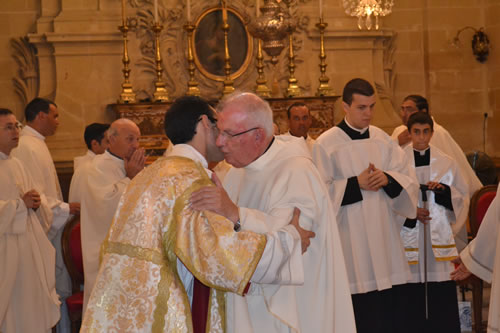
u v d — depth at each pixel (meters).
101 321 2.26
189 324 2.27
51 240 5.52
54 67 7.95
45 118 5.59
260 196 2.70
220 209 2.33
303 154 2.75
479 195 5.14
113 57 7.98
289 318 2.48
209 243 2.23
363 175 3.93
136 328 2.23
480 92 9.25
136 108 7.38
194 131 2.52
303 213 2.56
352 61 8.61
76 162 5.96
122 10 7.46
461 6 9.22
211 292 2.41
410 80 9.26
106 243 2.38
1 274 4.32
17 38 8.07
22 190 4.60
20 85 8.09
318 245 2.63
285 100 7.62
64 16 7.90
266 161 2.73
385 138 4.17
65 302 5.43
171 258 2.29
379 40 8.74
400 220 4.23
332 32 8.46
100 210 4.79
